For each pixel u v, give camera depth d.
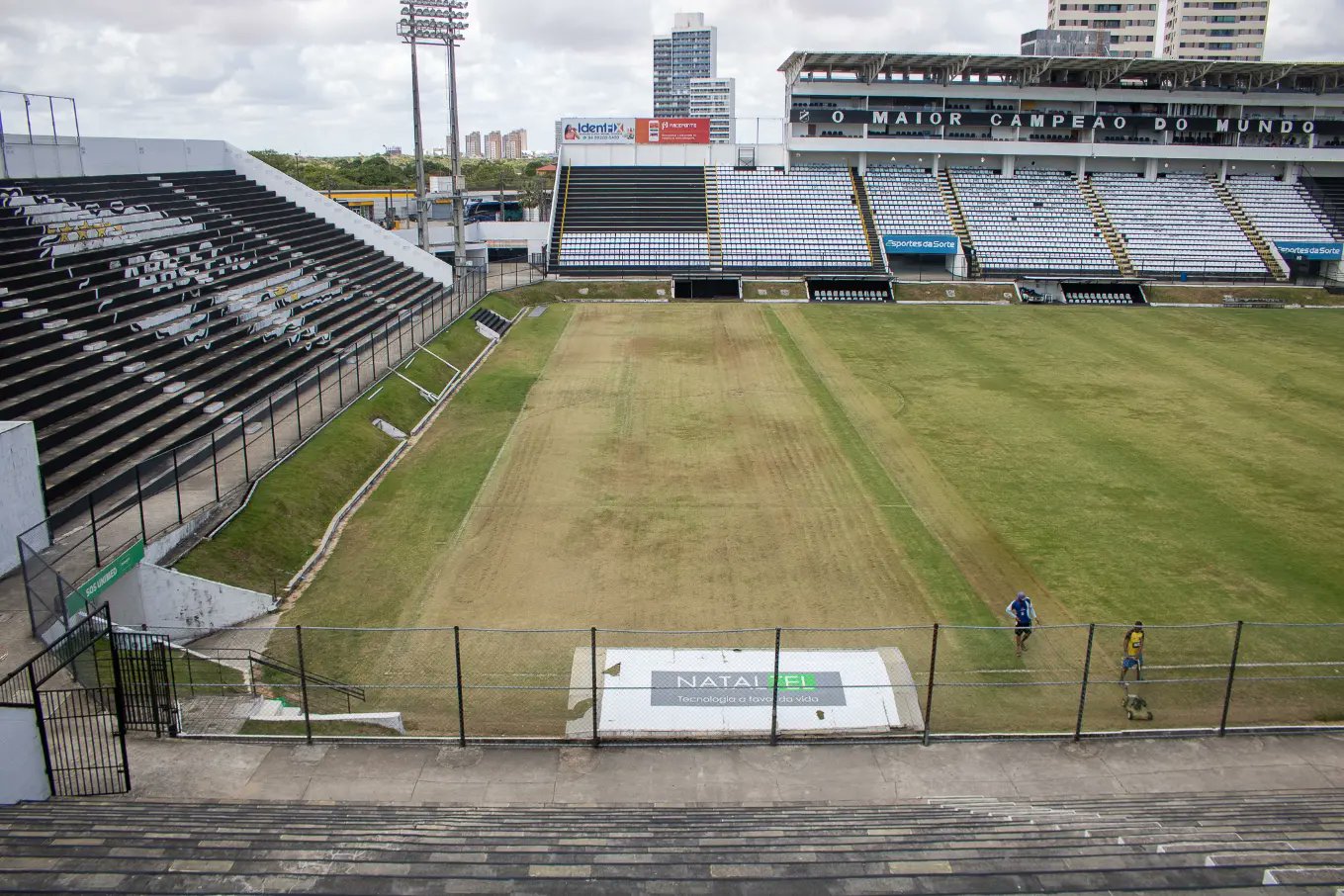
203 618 24.41
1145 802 16.89
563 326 66.06
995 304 76.62
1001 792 17.67
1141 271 82.31
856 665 22.69
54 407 31.91
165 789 16.75
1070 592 26.81
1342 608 25.95
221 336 43.59
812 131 93.38
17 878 12.39
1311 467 37.47
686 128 93.00
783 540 30.34
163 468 31.62
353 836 14.11
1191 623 25.17
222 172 69.00
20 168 51.91
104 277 44.06
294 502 30.92
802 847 13.90
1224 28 179.00
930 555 29.25
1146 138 94.75
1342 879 12.82
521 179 192.62
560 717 20.62
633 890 12.46
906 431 42.00
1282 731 19.97
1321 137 95.12
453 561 28.83
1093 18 162.62
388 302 59.94
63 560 22.88
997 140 90.62
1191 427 42.78
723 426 42.59
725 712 20.80
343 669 22.59
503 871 12.91
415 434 41.84
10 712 15.63
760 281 79.38
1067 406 46.16
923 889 12.59
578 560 28.88
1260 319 70.81
